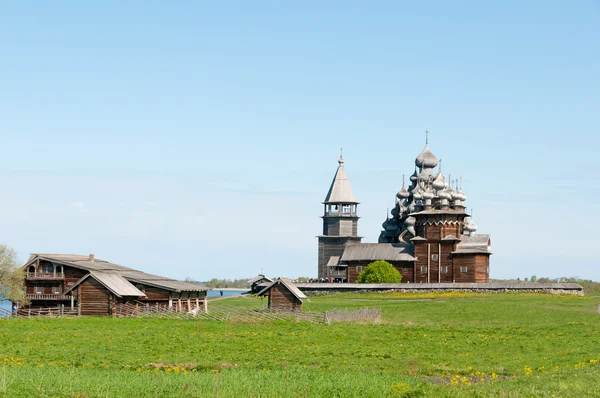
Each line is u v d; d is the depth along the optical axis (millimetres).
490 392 42156
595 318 96688
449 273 165625
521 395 41219
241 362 56812
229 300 143250
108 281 100188
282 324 86125
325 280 192625
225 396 40781
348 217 199875
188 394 41500
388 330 79750
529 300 127062
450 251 165875
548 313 103375
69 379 44844
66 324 82875
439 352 63250
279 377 46812
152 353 61469
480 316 100562
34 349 63156
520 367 55156
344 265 185000
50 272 109688
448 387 44156
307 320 89438
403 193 194750
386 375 49531
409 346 66938
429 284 153000
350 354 61562
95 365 55062
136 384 43594
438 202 170375
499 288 147875
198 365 54656
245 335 74625
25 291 110062
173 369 52594
